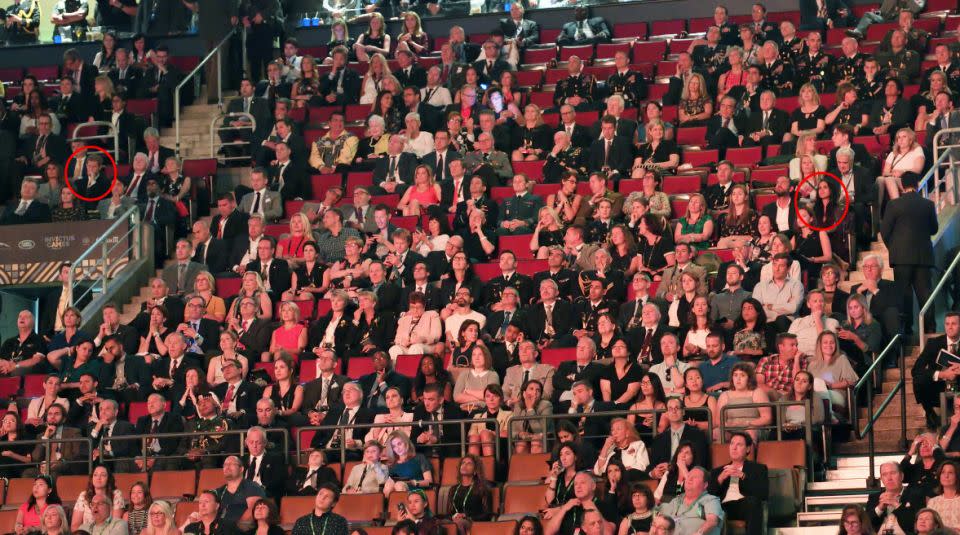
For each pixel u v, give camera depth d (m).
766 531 13.03
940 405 14.27
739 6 26.47
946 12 24.77
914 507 12.52
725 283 17.06
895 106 20.42
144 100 24.70
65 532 14.79
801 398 14.06
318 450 15.13
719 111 21.47
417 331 17.20
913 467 13.15
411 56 24.45
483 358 15.88
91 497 15.12
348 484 14.73
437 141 21.06
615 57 23.66
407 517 13.84
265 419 15.86
